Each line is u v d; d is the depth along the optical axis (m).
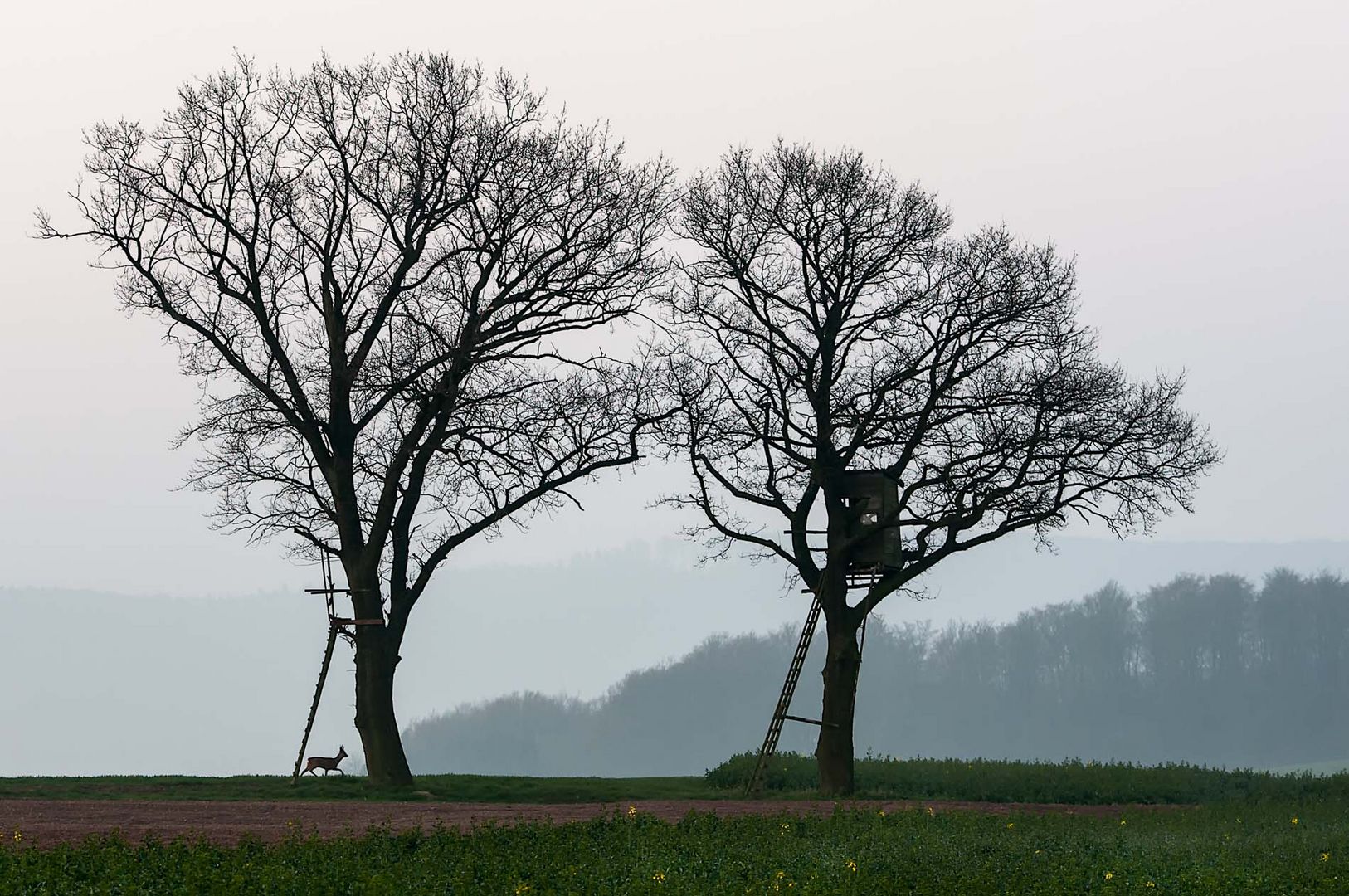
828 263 67.00
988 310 65.56
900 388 66.31
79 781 61.03
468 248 64.31
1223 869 34.91
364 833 41.62
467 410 64.69
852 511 67.62
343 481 63.28
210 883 30.20
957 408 65.50
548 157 64.94
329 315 63.84
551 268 65.00
